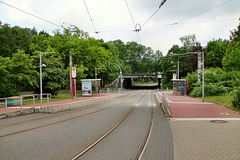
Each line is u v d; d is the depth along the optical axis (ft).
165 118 39.37
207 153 18.25
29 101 69.46
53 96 93.71
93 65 152.56
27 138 23.71
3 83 66.13
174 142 21.95
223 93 84.38
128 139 23.44
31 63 73.00
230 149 19.35
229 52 118.93
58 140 22.89
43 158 17.10
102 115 43.70
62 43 133.28
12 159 16.88
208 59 162.40
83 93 107.96
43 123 33.53
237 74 93.20
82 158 17.16
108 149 19.67
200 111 47.50
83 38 146.20
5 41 125.08
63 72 86.84
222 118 37.93
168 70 243.40
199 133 26.13
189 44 227.81
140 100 91.04
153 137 24.25
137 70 354.54
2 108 48.21
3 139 23.22
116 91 184.65
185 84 113.80
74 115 43.47
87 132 27.02
